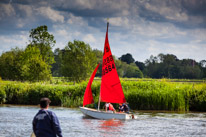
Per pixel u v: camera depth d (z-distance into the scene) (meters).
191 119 38.22
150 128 30.11
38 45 108.50
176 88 56.72
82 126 30.83
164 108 52.09
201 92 54.41
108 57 40.03
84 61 96.38
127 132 27.45
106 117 37.41
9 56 113.12
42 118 12.67
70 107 54.84
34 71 89.75
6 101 60.25
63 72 96.06
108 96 40.31
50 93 59.78
